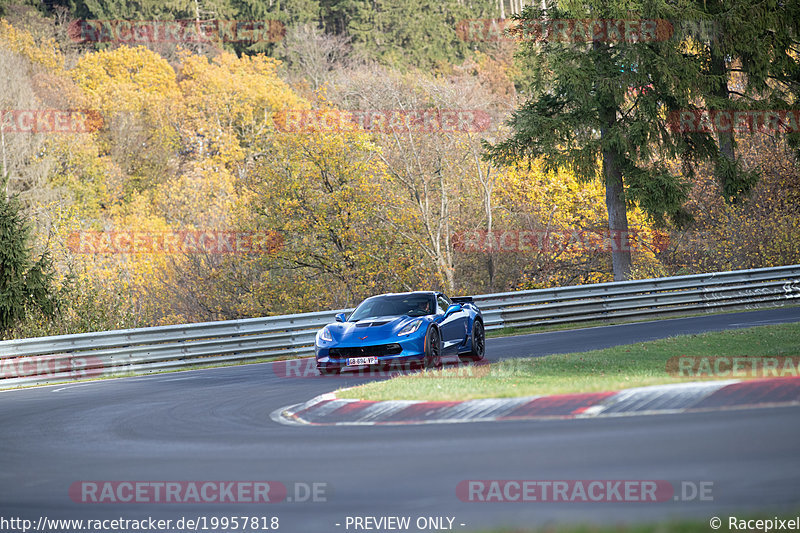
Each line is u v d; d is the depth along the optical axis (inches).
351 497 900.0
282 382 2119.8
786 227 4911.4
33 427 1585.9
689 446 994.1
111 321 3651.6
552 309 3599.9
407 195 5876.0
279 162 5300.2
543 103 5012.3
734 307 3853.3
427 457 1051.3
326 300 5142.7
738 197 5152.6
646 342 2274.9
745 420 1117.1
